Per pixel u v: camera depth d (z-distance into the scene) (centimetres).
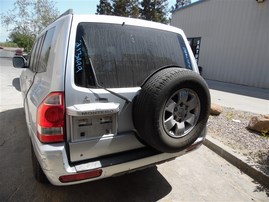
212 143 400
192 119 234
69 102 190
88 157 203
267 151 371
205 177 311
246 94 947
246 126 499
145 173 311
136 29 235
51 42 240
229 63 1279
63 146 191
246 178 314
